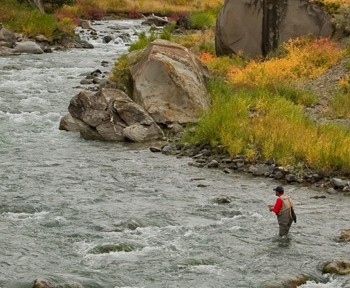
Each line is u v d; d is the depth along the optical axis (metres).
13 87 43.47
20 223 21.88
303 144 28.61
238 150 29.38
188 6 92.62
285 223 21.22
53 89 43.34
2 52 57.16
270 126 30.91
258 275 18.62
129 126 33.31
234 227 22.05
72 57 56.88
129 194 25.12
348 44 43.72
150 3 90.94
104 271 18.59
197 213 23.25
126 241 20.56
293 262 19.50
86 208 23.39
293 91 37.22
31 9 69.69
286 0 45.94
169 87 35.47
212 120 31.38
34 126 35.28
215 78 39.69
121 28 75.81
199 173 27.92
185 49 38.53
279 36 46.06
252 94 36.44
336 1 46.16
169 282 18.12
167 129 34.34
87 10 84.00
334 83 38.91
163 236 21.16
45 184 25.98
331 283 18.31
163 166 28.86
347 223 22.61
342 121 33.31
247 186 26.33
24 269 18.52
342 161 27.28
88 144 32.44
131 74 37.62
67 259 19.30
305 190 25.94
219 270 18.91
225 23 47.25
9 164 28.58
